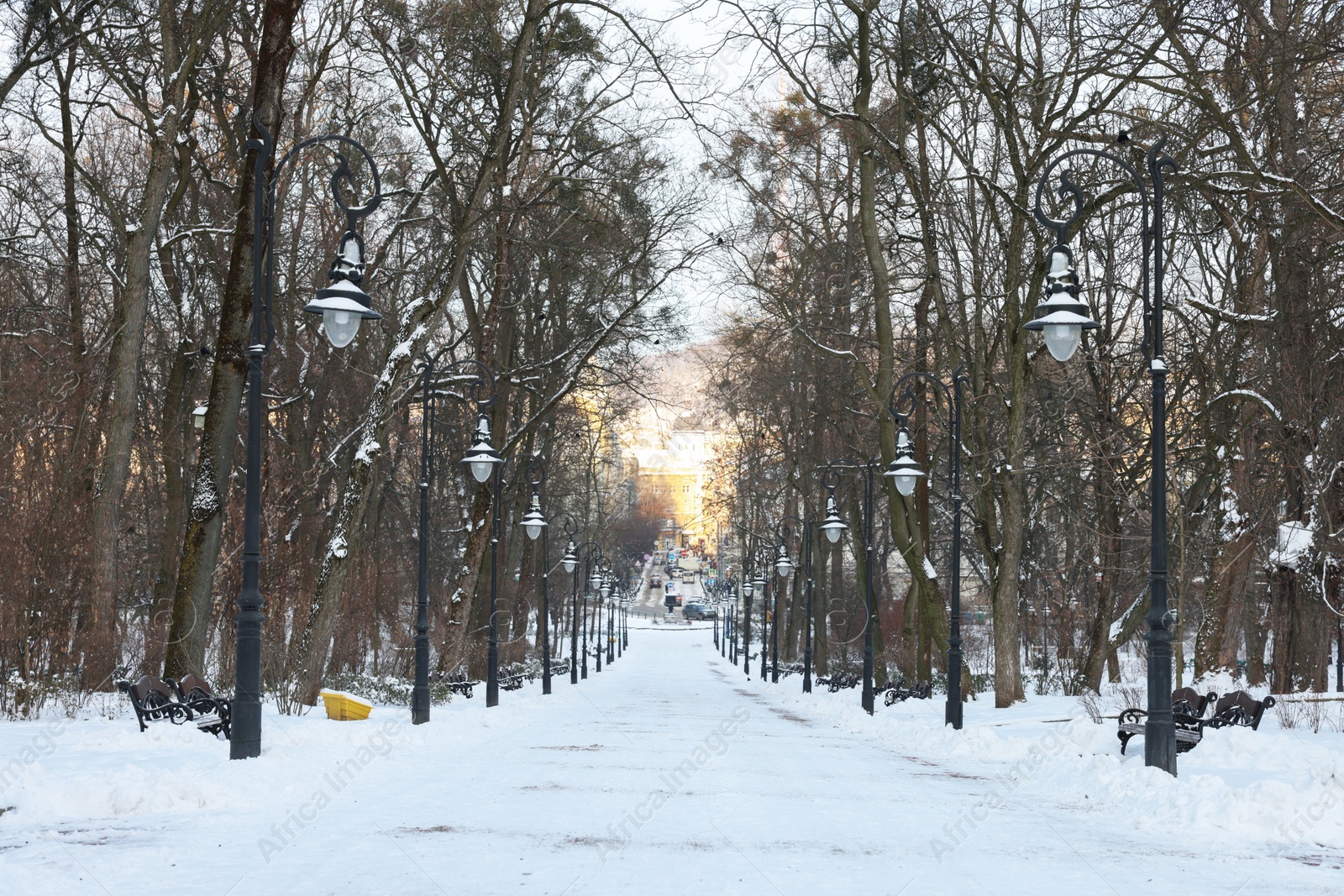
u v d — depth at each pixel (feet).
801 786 46.93
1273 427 90.48
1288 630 94.58
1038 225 89.71
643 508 542.57
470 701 109.09
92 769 40.65
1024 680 141.69
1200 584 132.67
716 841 32.63
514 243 115.03
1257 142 92.32
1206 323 109.91
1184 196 91.30
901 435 85.76
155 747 49.03
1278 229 90.07
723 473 206.90
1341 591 92.22
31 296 104.68
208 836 32.68
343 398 140.05
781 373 143.23
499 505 119.34
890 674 157.69
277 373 119.85
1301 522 90.68
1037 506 141.18
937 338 119.55
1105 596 109.60
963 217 111.14
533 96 111.14
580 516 246.88
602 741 69.15
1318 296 88.53
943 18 93.35
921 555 110.52
